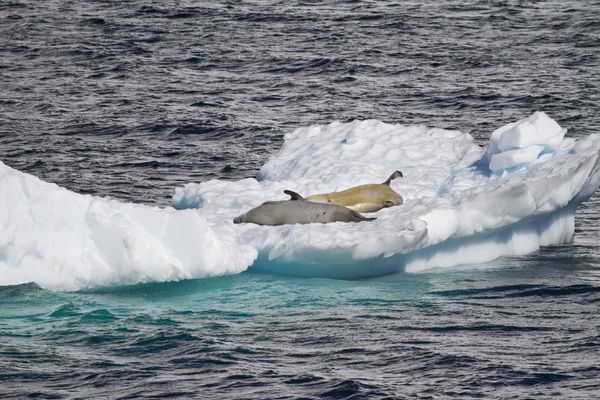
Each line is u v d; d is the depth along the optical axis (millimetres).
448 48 160625
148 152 100625
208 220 65812
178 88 133750
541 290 57031
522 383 42562
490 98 126188
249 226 63125
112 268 55375
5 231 53812
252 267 60938
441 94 129500
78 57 154750
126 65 148625
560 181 63406
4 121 113000
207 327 50062
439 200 64250
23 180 54344
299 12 194750
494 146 71062
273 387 42281
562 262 63500
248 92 131875
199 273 56594
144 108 120750
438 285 58062
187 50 160500
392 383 42625
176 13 192875
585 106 120812
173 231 56375
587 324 50719
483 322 51125
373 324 50750
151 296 55031
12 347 46969
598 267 62188
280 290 56594
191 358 45688
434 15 191125
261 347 47219
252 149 102938
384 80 138750
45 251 54375
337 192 66562
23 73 143125
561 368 44281
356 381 42594
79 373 43938
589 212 77625
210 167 95625
